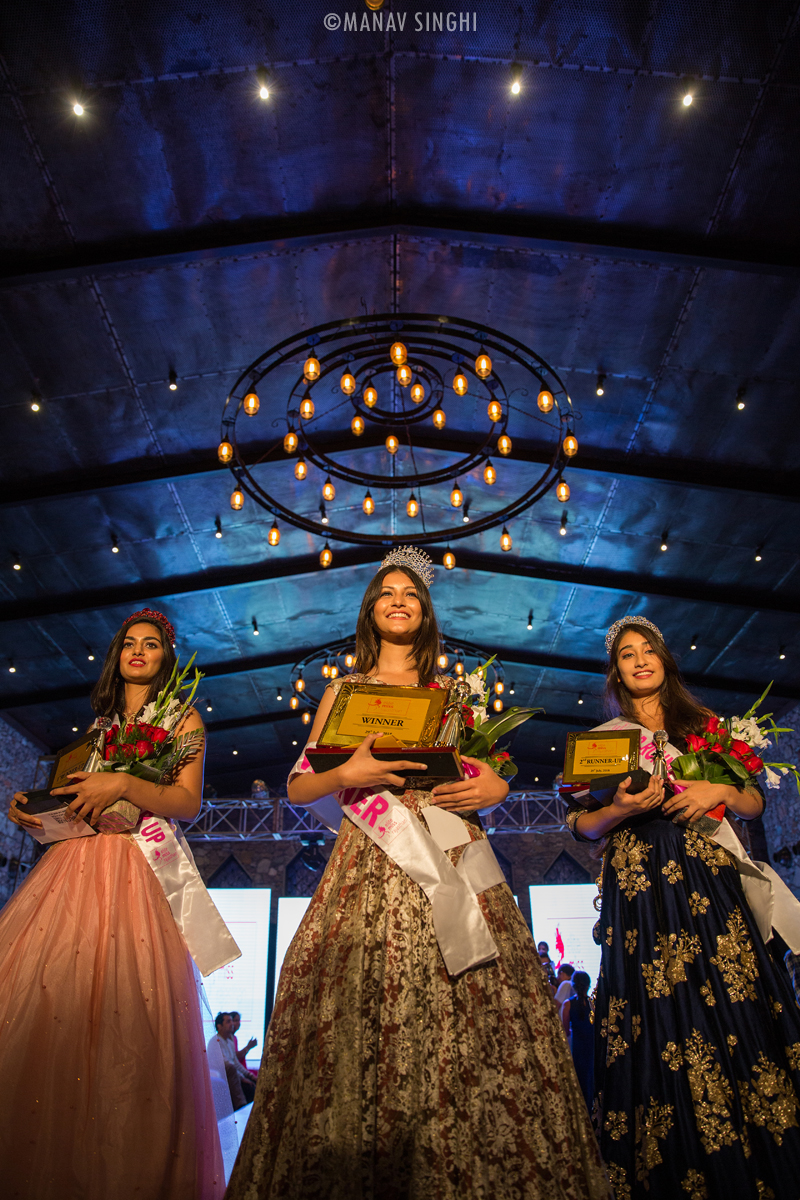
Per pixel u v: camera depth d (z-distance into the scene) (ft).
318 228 21.42
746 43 16.76
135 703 8.07
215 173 19.88
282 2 16.51
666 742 7.64
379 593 7.39
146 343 23.76
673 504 30.17
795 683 38.96
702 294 22.39
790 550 31.32
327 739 5.88
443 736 5.83
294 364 25.49
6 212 19.77
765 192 19.72
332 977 5.06
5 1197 4.91
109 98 17.74
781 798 41.47
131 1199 5.01
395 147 19.93
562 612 37.73
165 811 6.95
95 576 33.17
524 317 24.02
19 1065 5.37
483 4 16.66
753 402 25.50
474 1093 4.65
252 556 34.19
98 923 6.16
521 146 19.56
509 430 28.37
